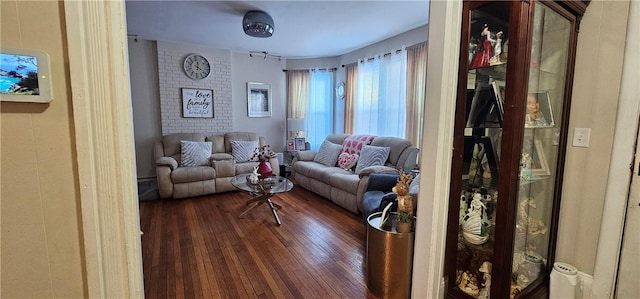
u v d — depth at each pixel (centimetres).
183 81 465
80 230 79
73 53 73
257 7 306
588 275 172
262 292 190
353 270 217
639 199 154
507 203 136
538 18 149
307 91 561
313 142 572
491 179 154
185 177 385
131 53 430
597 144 164
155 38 433
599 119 163
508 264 141
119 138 80
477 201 158
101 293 82
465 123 150
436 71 147
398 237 176
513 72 129
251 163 446
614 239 161
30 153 73
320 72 556
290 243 262
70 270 80
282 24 360
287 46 475
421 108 371
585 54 165
